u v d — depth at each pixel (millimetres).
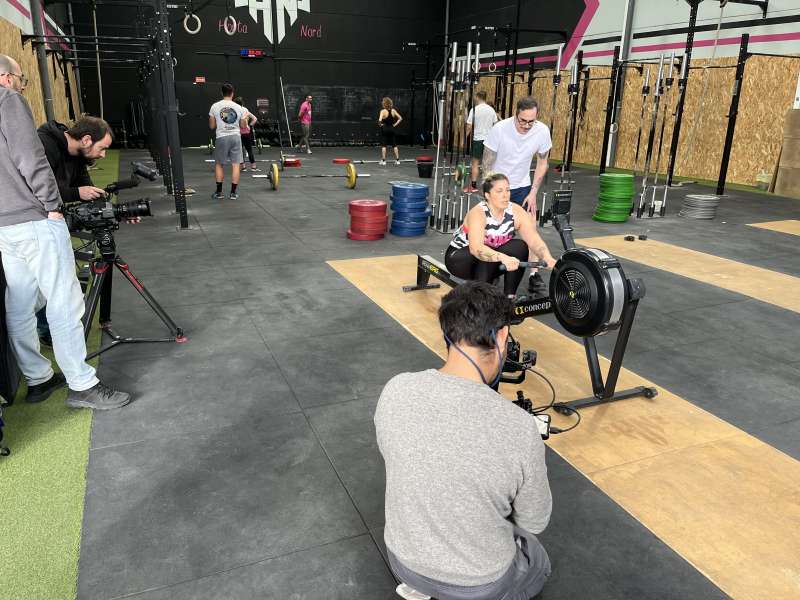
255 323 4059
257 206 8430
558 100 16594
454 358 1377
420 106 20859
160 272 5188
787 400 3158
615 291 2723
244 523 2139
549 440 2711
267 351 3613
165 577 1885
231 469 2451
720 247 6570
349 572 1927
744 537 2121
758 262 5961
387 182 11141
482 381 1383
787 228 7664
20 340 2789
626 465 2537
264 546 2029
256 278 5078
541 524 1380
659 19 13312
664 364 3578
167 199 8852
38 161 2441
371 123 20484
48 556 1957
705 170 12672
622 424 2875
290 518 2174
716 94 12242
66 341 2746
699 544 2080
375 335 3900
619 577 1926
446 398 1270
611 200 7785
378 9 19625
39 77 10750
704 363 3604
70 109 14289
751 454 2641
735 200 9898
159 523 2127
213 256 5734
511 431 1238
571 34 15836
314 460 2529
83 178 3453
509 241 4004
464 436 1230
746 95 11672
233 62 18500
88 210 3139
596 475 2459
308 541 2061
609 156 15016
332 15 19156
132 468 2441
